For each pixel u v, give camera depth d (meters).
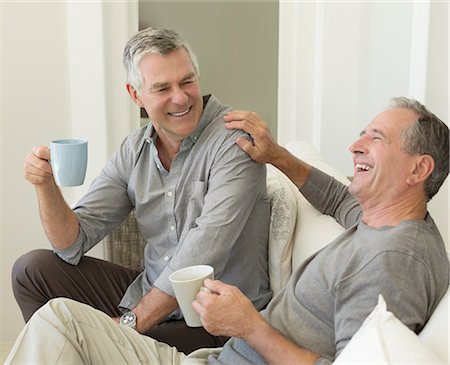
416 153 1.47
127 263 2.41
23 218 2.82
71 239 2.03
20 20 2.67
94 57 2.73
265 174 1.98
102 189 2.12
